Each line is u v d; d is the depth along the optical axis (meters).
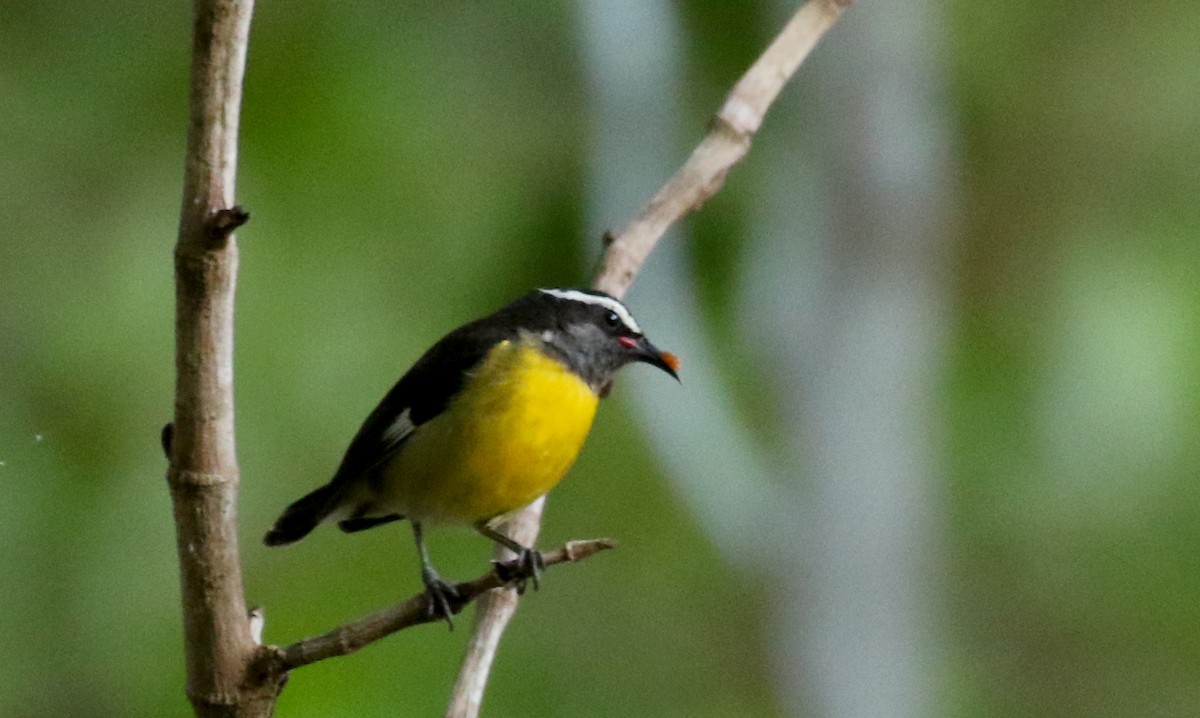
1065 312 13.54
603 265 7.34
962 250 14.00
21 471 12.34
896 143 13.79
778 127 13.84
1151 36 13.92
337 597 11.78
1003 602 14.62
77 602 12.32
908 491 13.61
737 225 13.05
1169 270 13.40
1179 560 14.37
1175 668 14.55
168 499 12.54
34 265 12.70
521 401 8.18
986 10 13.98
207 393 5.22
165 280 12.58
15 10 13.38
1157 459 13.34
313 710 10.84
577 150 12.80
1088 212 13.98
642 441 13.30
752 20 12.85
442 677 11.19
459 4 12.89
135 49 13.37
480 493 8.30
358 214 12.21
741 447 13.27
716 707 13.20
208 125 4.90
